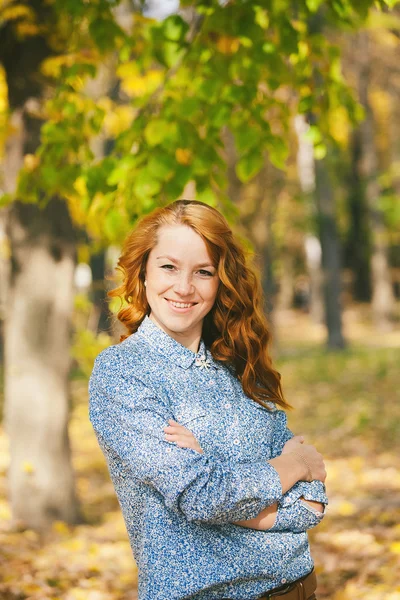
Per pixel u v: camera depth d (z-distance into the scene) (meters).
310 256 31.83
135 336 2.08
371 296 37.78
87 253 6.43
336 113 4.34
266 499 1.89
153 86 4.20
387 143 28.02
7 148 5.74
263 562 1.92
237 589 1.93
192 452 1.84
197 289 2.05
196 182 3.80
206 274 2.07
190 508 1.81
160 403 1.93
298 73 4.12
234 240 2.12
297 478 1.97
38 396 5.91
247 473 1.89
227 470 1.85
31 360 5.89
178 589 1.86
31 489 5.89
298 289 44.47
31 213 5.82
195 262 2.04
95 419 1.96
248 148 3.74
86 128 4.10
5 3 5.35
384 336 24.83
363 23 3.92
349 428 10.71
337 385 14.20
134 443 1.87
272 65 3.91
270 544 1.95
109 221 3.79
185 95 3.95
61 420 6.00
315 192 21.00
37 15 5.40
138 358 2.00
